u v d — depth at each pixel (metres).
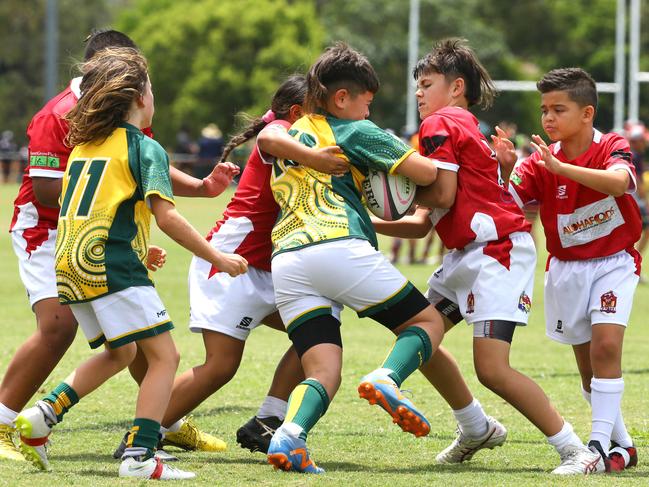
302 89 18.62
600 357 17.53
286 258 16.22
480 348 16.78
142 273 16.06
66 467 16.44
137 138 16.05
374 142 16.34
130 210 15.98
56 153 18.16
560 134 17.77
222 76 181.25
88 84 16.30
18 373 18.16
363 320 40.31
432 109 17.66
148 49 190.00
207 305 18.14
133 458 15.55
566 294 18.06
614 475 16.77
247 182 18.47
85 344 31.91
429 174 16.48
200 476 15.70
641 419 22.16
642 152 53.88
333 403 23.66
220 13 186.00
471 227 16.81
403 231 18.45
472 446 17.75
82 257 15.70
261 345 33.09
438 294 17.72
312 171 16.48
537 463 17.80
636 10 124.38
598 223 17.70
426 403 23.83
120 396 23.77
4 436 18.02
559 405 23.78
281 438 15.58
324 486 14.95
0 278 50.88
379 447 19.08
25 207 18.61
